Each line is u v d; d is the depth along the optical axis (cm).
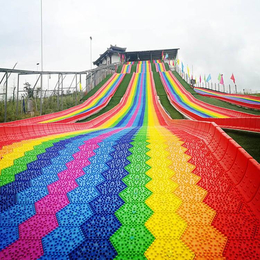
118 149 558
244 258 230
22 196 354
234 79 4744
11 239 264
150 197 349
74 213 311
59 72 3319
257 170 318
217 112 2575
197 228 278
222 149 486
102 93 4291
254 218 286
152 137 707
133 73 6069
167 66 7188
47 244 255
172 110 3112
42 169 452
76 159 502
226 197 341
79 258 234
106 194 360
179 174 425
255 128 966
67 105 3684
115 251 244
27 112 2847
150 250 244
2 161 489
